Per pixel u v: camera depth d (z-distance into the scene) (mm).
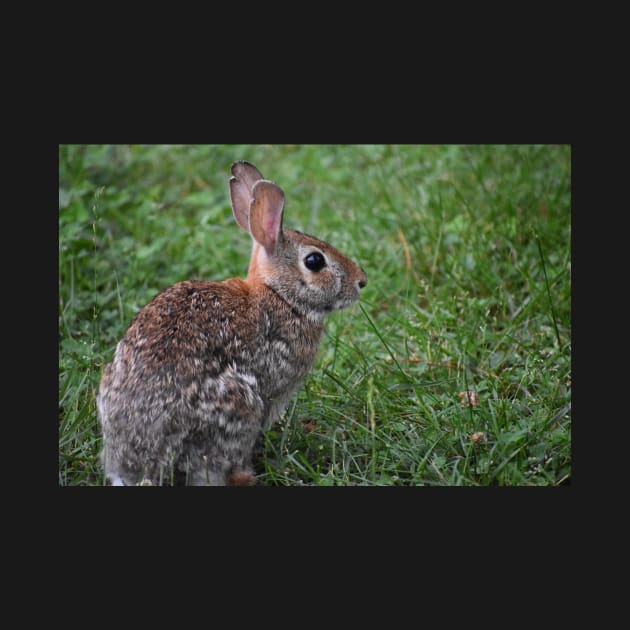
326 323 10766
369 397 8867
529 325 10477
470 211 11977
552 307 9875
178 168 14266
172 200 13484
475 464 8586
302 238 9289
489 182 13039
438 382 9445
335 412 9336
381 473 8648
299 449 9109
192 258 11992
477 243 11500
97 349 10227
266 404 9023
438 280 11492
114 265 11711
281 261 9148
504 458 8508
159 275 11859
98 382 9680
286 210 13164
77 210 12367
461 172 13375
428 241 11992
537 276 11203
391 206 12352
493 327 10508
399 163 13984
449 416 9117
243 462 8633
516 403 9227
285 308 9125
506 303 10836
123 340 8602
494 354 10023
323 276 9250
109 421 8438
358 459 8938
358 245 12070
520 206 12289
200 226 12516
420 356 10195
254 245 9445
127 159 14188
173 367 8297
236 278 9359
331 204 13344
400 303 11125
